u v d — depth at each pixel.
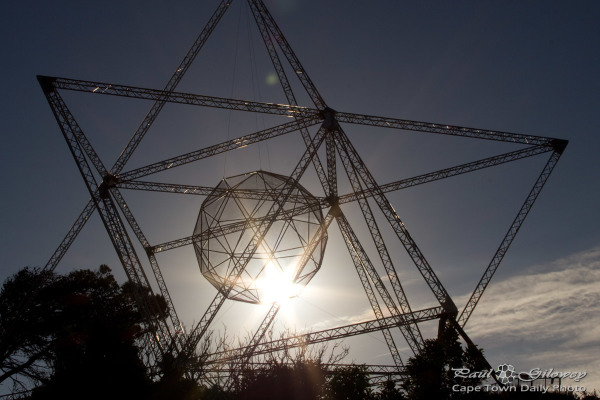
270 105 36.56
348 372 20.27
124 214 39.91
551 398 22.83
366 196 37.34
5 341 28.95
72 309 29.41
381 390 21.17
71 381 20.53
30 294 30.34
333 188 37.44
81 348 21.92
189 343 26.64
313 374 19.17
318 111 36.50
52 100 36.41
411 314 34.28
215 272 34.56
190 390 19.95
